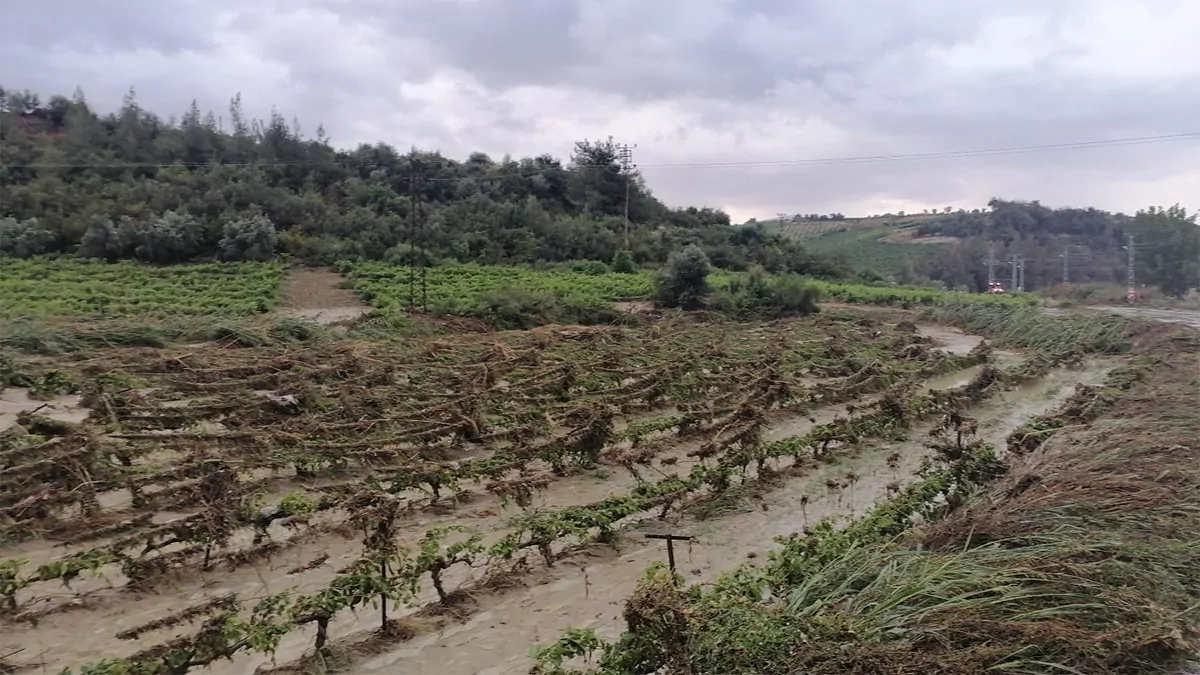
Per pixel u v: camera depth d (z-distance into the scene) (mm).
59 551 12047
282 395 19969
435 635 10016
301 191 70875
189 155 75250
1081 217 123188
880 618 8414
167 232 54719
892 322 50125
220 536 11641
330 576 11641
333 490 13883
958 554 9953
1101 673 7812
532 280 55500
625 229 72938
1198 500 12016
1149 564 9883
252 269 53156
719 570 12242
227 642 8742
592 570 12102
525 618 10523
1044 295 69438
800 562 9977
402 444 17688
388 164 79250
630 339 37375
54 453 14406
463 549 10945
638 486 14680
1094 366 34906
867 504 15461
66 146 70562
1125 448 14711
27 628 9852
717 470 15109
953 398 24281
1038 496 12031
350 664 9297
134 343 29859
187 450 16219
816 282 62750
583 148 86688
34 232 54688
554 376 24062
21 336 27375
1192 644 8398
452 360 28625
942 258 105125
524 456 16000
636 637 8039
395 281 51938
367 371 24875
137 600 10719
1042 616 8500
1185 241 66625
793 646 7750
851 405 22359
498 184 79688
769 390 23297
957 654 7727
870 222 154250
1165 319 48938
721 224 89062
